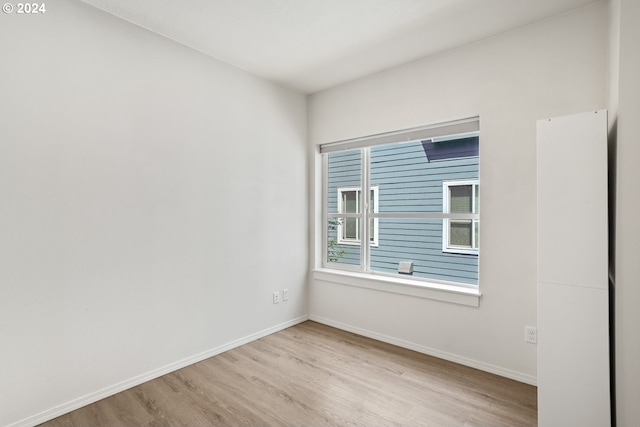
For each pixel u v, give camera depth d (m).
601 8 2.06
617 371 1.56
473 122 2.63
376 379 2.40
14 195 1.81
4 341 1.79
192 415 1.98
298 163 3.58
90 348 2.10
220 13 2.19
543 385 1.78
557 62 2.21
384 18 2.25
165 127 2.46
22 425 1.85
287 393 2.22
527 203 2.33
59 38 1.96
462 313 2.63
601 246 1.65
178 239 2.55
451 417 1.97
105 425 1.89
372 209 3.44
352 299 3.33
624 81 1.53
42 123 1.90
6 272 1.79
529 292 2.33
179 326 2.56
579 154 1.70
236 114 2.96
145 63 2.35
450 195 2.96
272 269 3.30
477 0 2.05
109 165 2.17
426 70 2.80
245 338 3.05
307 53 2.74
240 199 3.00
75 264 2.03
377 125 3.12
